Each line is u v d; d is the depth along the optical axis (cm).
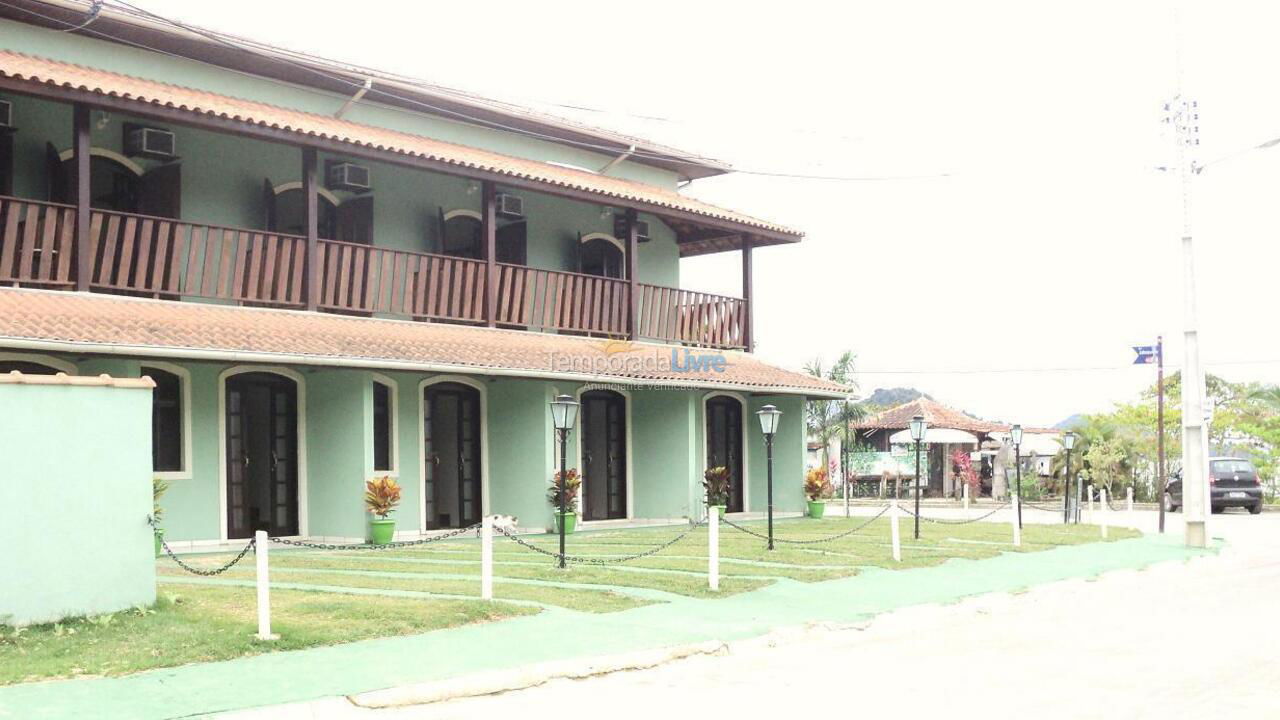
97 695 745
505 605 1112
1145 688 821
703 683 869
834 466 4731
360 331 1828
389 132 2094
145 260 1633
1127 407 4744
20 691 749
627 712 767
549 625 1050
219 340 1567
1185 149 2070
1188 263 2075
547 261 2345
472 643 956
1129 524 2730
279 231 1947
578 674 886
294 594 1154
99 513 965
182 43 1861
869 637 1097
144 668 821
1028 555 1812
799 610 1188
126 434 988
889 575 1491
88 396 962
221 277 1717
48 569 927
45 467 930
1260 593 1423
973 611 1277
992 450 4719
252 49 1905
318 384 1831
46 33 1747
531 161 2370
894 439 4162
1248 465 3528
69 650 852
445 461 2073
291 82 2045
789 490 2634
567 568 1444
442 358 1814
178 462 1691
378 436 1934
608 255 2486
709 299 2525
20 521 912
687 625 1077
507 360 1925
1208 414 2089
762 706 780
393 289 1942
